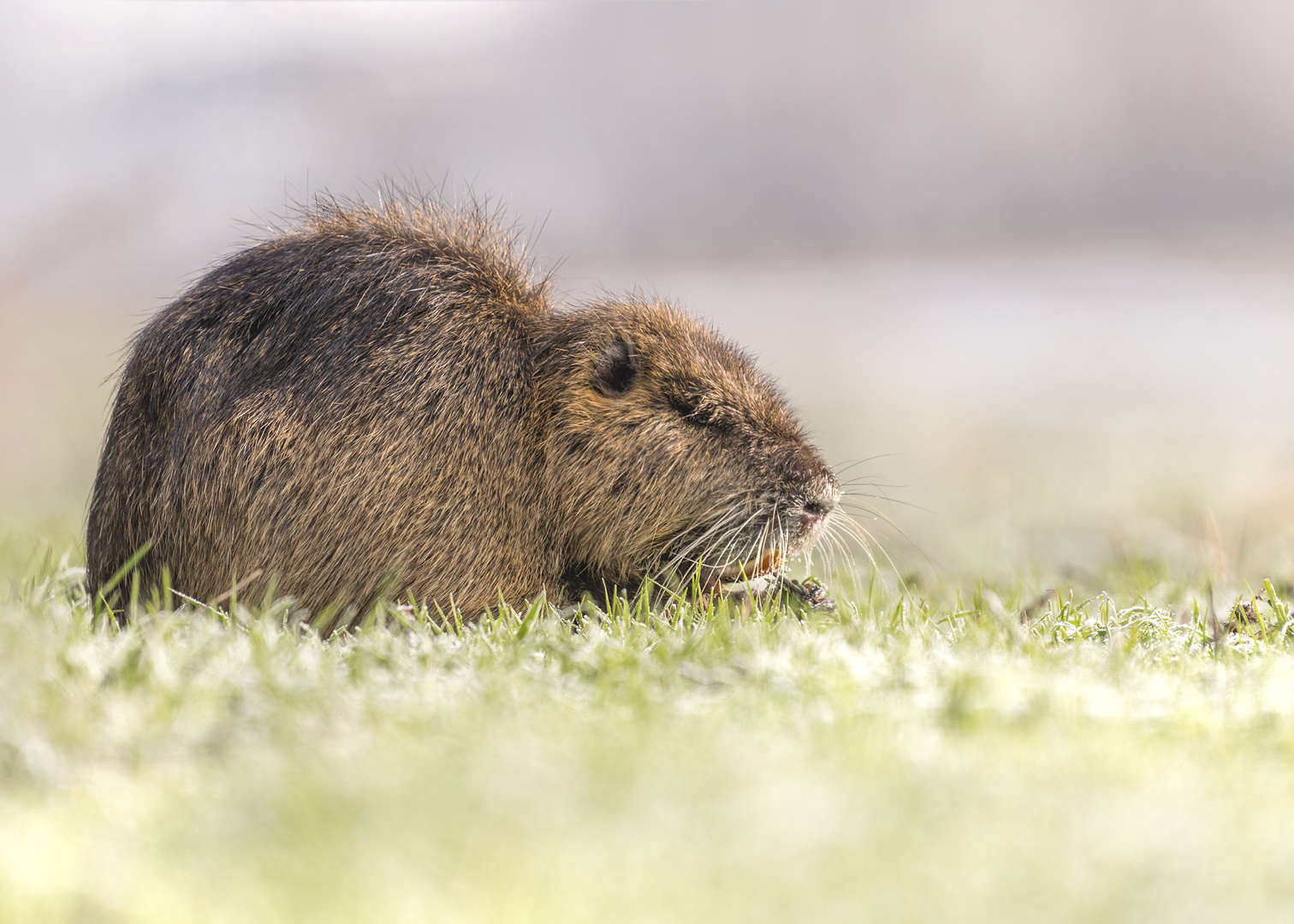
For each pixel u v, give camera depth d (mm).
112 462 15141
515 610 15320
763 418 16219
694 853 6957
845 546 16797
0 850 6992
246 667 10477
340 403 14508
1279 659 12078
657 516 15773
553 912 6348
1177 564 23078
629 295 17266
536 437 15523
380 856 6805
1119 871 6844
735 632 12406
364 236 15586
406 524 14570
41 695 9141
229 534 14383
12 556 19609
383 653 11492
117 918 6312
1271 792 8094
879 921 6348
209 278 15469
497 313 15695
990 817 7438
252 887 6559
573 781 7781
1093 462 42250
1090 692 10016
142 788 7930
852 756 8445
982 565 23109
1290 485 33750
